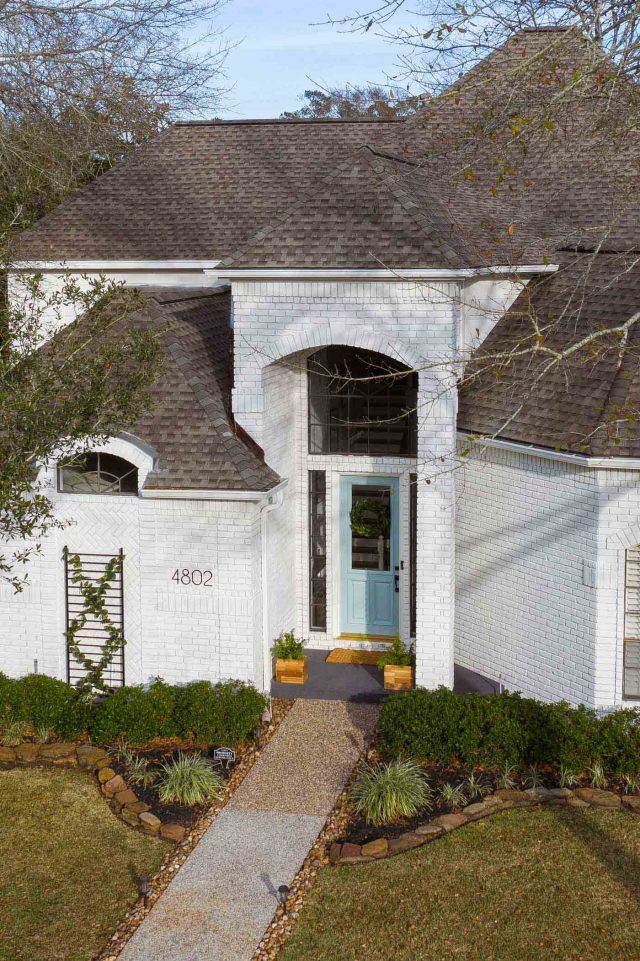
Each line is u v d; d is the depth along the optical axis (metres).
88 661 16.19
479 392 16.84
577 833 12.55
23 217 25.25
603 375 15.07
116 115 27.52
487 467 16.50
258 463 15.80
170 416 15.97
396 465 17.78
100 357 13.18
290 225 16.05
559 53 12.75
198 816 13.26
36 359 13.02
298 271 15.47
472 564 17.11
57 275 20.27
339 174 16.67
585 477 14.67
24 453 12.39
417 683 16.28
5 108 26.27
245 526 15.41
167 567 15.77
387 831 12.74
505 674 16.69
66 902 11.50
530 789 13.52
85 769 14.50
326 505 18.28
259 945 10.75
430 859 12.12
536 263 17.19
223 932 10.95
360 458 17.94
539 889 11.49
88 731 15.40
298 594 18.59
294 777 14.25
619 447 14.17
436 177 18.70
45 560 16.19
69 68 25.59
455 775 14.05
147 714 15.02
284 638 17.41
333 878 11.84
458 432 16.59
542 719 14.29
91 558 16.17
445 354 15.38
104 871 12.10
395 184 16.30
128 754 14.65
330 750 15.02
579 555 14.95
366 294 15.57
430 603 16.08
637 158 19.58
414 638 18.11
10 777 14.30
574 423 14.80
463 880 11.70
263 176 22.08
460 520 17.20
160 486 15.26
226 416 16.31
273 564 17.00
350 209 16.08
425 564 16.00
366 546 18.42
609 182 20.08
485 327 17.55
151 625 15.96
